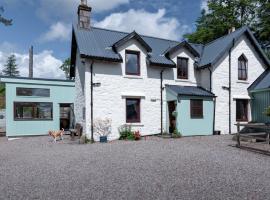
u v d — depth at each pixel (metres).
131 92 18.22
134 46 18.58
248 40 21.59
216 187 6.75
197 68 20.50
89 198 6.09
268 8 29.56
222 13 32.50
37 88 23.14
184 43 20.11
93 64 17.23
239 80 20.88
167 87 19.17
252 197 6.04
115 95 17.72
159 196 6.14
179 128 17.95
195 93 18.70
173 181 7.32
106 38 19.50
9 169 9.25
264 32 29.25
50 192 6.57
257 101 20.55
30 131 22.70
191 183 7.12
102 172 8.45
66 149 13.55
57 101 23.83
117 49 17.94
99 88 17.30
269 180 7.36
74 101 22.81
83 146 14.48
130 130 17.72
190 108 18.47
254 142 14.42
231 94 20.42
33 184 7.30
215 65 19.94
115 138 17.53
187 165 9.15
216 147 12.95
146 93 18.73
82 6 19.66
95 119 17.03
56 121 23.73
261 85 20.11
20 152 13.27
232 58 20.73
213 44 22.75
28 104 22.77
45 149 13.96
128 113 18.23
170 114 19.31
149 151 11.96
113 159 10.39
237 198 5.98
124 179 7.59
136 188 6.75
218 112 19.84
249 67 21.45
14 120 22.19
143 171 8.45
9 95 22.12
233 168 8.71
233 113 20.44
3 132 25.39
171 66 19.17
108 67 17.66
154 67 19.17
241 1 31.09
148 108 18.73
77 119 20.44
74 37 20.22
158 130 18.95
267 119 19.45
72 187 6.94
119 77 17.95
